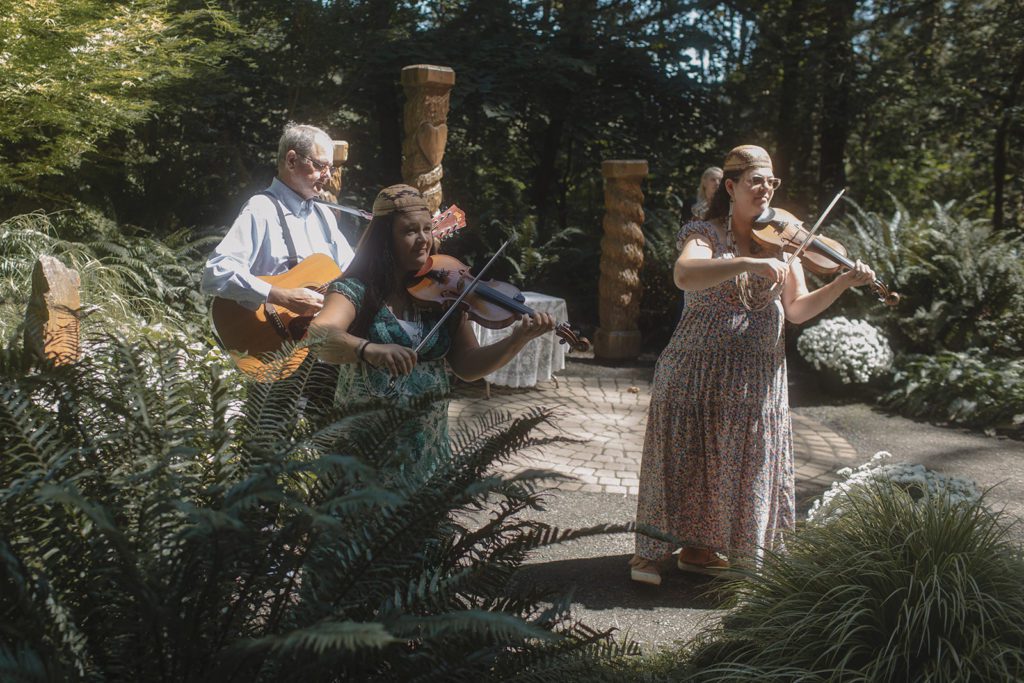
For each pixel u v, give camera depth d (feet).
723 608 9.85
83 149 24.34
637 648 6.27
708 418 11.08
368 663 5.14
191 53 27.61
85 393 5.62
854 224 28.37
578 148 38.17
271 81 34.17
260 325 12.18
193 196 29.45
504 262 31.48
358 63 33.60
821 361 23.84
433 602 5.25
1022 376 22.25
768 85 41.73
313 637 3.96
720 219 11.50
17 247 20.57
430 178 22.11
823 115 39.09
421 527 5.62
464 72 33.17
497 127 36.35
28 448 5.29
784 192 43.34
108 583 5.01
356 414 5.76
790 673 7.93
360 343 7.82
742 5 38.73
